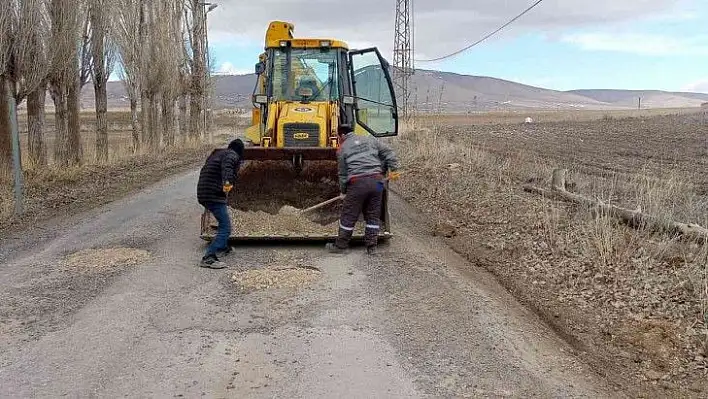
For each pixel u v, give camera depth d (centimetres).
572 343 634
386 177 982
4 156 1667
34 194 1526
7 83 1650
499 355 595
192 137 3947
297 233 998
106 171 2136
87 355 588
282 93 1211
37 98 1883
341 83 1215
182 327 658
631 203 1102
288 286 795
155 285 796
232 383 535
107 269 870
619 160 2127
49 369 559
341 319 684
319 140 1109
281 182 1095
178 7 3594
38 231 1133
